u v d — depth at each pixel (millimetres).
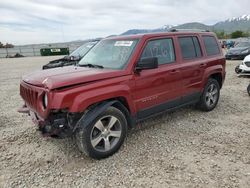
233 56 18938
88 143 3641
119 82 3939
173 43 4973
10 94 8820
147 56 4395
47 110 3424
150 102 4457
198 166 3580
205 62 5617
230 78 10820
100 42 5309
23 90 4246
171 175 3381
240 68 10992
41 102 3555
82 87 3557
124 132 4066
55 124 3482
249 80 10211
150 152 4035
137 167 3607
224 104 6695
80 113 3613
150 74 4359
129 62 4156
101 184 3248
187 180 3256
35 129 5148
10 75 14641
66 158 3920
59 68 4629
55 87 3381
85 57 5203
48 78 3594
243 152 3959
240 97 7457
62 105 3363
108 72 3920
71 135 3666
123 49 4469
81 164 3740
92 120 3621
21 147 4344
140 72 4227
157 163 3697
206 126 5102
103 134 3832
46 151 4168
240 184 3143
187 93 5246
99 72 3910
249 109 6227
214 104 6137
